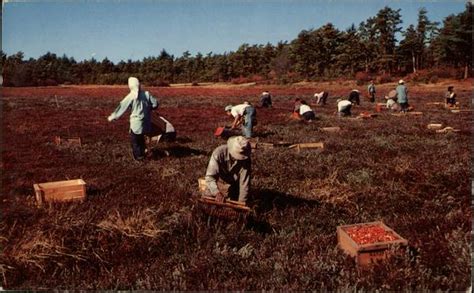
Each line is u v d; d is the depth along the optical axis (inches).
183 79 1244.5
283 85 920.3
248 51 1103.6
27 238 174.1
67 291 151.9
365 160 322.3
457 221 191.8
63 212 202.4
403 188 252.4
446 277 148.6
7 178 261.9
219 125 542.6
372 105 730.2
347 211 225.3
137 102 339.3
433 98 695.1
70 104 758.5
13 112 584.1
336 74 819.4
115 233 184.4
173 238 183.8
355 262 161.8
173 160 336.8
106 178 285.3
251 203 216.7
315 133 475.8
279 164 314.5
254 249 175.2
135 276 159.3
